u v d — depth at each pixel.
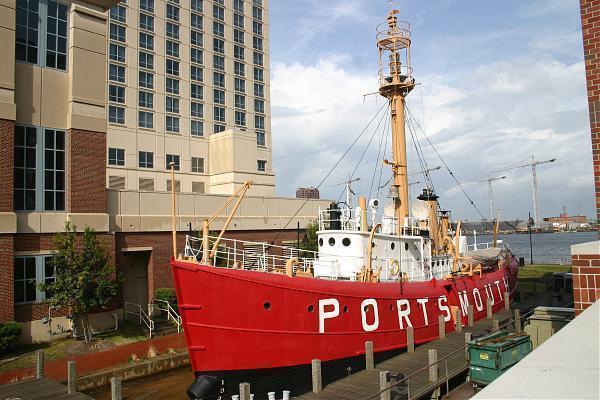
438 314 21.52
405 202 25.03
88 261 23.36
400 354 19.06
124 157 50.59
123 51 51.78
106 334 25.03
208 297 14.53
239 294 14.90
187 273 14.35
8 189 22.88
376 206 20.28
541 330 19.02
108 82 50.03
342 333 16.97
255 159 54.12
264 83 67.56
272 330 15.41
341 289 17.08
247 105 64.56
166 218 30.89
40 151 24.80
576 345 4.08
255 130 65.56
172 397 18.77
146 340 24.45
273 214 39.25
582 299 8.74
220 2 62.53
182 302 14.40
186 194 32.62
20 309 23.20
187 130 56.34
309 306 16.17
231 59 62.97
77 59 26.17
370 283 18.25
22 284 23.45
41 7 25.33
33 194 24.41
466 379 17.95
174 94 55.72
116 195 28.58
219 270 14.63
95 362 21.02
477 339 16.94
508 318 25.62
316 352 16.30
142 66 53.28
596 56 11.10
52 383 17.25
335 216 21.42
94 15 27.05
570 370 3.41
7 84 23.23
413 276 22.72
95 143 26.59
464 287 24.22
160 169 52.88
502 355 15.84
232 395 15.08
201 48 59.50
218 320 14.66
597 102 11.05
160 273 30.34
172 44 56.38
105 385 19.78
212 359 14.73
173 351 22.78
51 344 23.23
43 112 25.06
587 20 11.29
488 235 189.62
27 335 23.27
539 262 70.38
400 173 25.22
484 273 28.47
